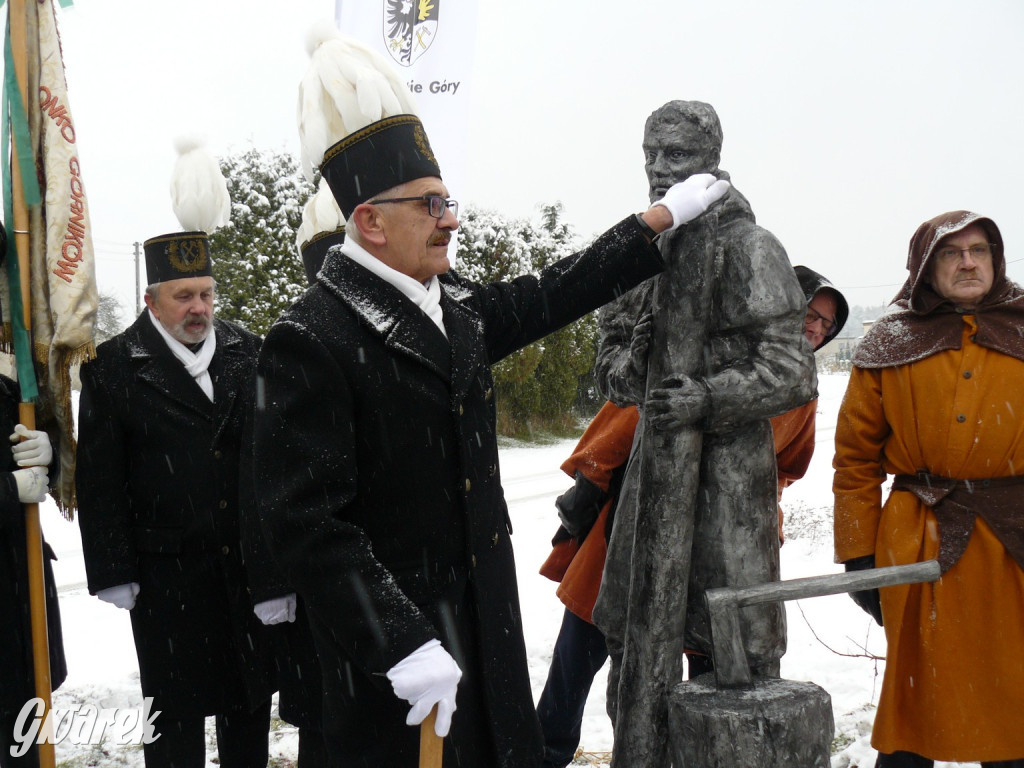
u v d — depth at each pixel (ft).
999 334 9.77
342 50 7.64
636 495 9.44
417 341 7.50
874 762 11.84
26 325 11.39
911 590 9.88
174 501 11.44
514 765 7.72
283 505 7.03
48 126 11.48
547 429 72.90
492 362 8.52
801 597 8.17
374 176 7.48
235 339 12.19
